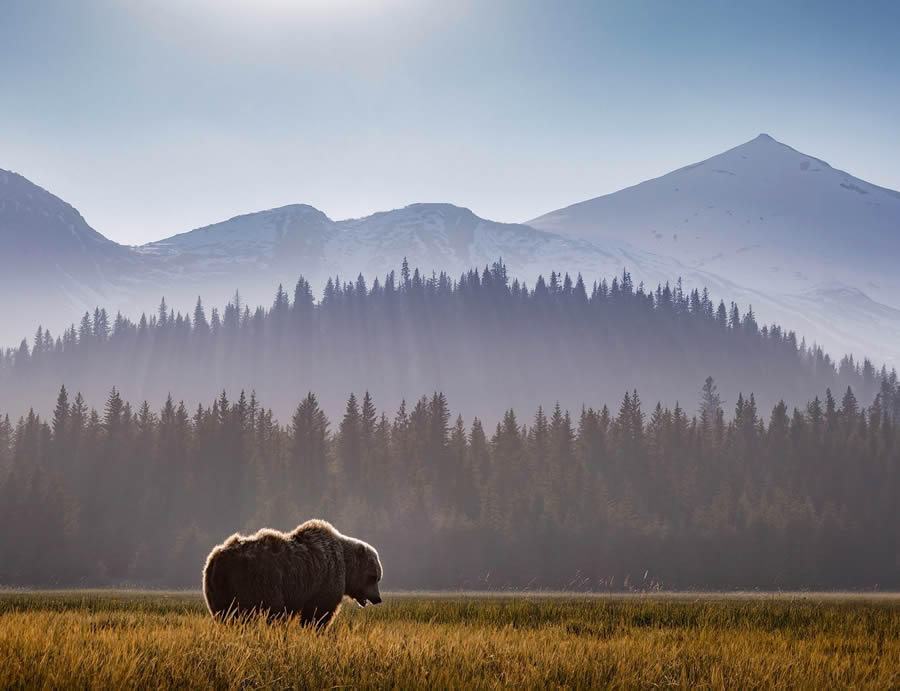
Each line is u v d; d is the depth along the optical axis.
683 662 58.84
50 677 44.00
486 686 49.09
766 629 94.31
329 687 46.91
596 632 83.38
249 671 48.50
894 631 93.94
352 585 74.75
